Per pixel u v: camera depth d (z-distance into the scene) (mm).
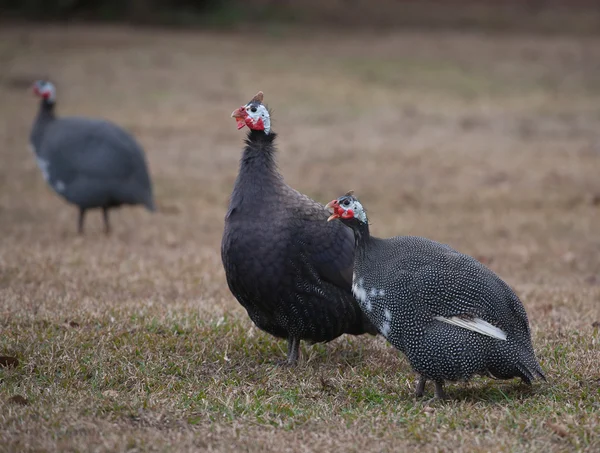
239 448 6227
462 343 6902
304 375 7848
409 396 7438
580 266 12641
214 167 19188
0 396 7043
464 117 24438
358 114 24672
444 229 14656
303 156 20000
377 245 7379
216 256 12734
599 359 7988
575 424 6574
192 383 7566
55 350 8047
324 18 41219
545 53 34406
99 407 6848
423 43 36375
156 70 29703
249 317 9219
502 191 17250
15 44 32625
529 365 6988
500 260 12945
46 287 10508
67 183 13484
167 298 10430
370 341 8938
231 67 30641
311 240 7941
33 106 24906
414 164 19438
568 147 21188
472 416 6809
